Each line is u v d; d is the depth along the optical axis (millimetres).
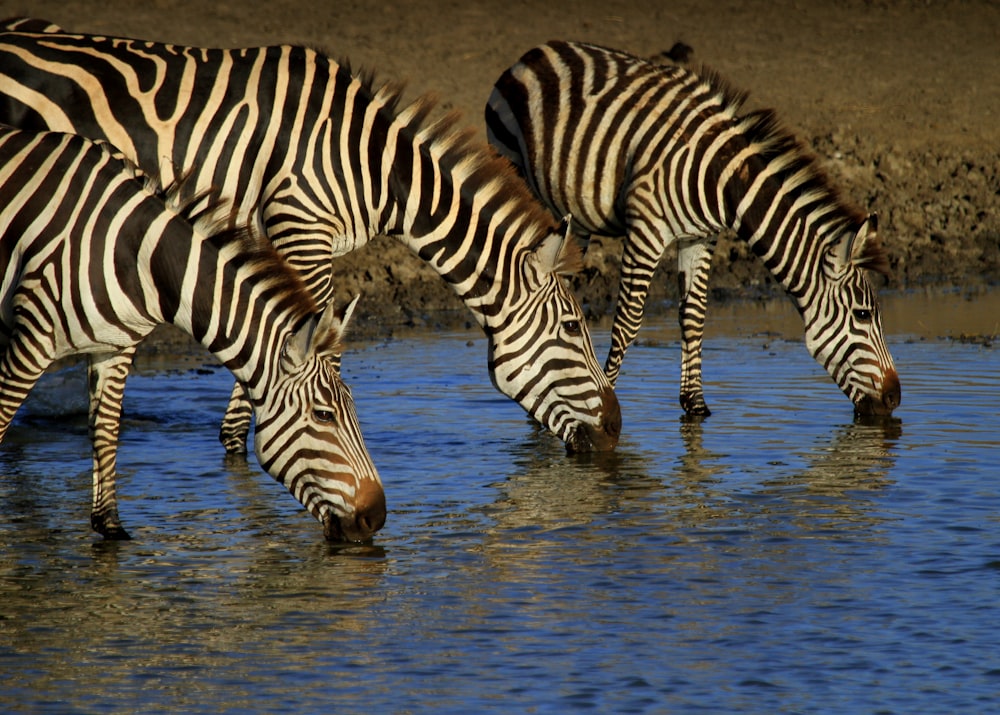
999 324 29594
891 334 28703
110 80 17703
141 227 14414
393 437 20609
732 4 67000
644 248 22469
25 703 11172
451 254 18531
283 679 11688
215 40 52750
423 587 14000
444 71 50406
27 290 14320
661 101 22359
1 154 14555
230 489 17938
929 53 58062
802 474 18344
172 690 11453
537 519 16406
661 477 18297
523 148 24031
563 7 63969
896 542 15359
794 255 21578
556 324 18938
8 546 15383
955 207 40312
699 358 22438
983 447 19703
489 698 11305
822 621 12984
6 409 14586
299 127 18125
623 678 11703
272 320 14656
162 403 22984
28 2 55969
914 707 11133
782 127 21781
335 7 60875
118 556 15039
